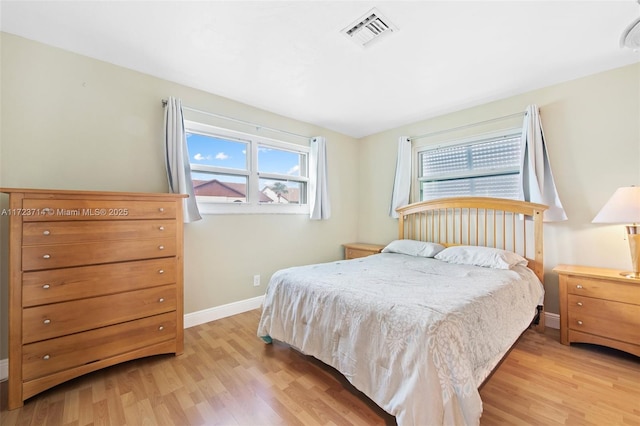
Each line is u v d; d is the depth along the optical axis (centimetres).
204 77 239
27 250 149
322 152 355
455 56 207
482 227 292
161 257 195
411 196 357
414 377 118
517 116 273
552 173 250
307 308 182
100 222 171
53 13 160
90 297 167
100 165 210
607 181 228
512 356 198
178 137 235
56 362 156
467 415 110
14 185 178
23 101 182
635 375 173
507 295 179
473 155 309
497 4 155
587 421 134
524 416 137
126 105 222
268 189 322
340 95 275
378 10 159
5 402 150
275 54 204
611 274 200
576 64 219
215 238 272
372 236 406
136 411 144
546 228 256
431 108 308
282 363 192
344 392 159
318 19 167
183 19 166
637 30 136
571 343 215
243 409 146
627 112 219
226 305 279
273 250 320
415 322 128
